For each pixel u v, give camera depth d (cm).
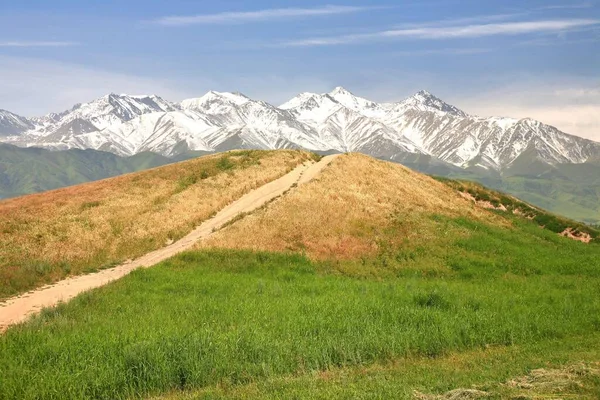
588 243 5766
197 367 1565
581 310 2566
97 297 2562
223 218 4859
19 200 5503
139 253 4047
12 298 2842
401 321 2156
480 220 5684
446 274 3859
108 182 6406
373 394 1362
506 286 3394
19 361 1623
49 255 3706
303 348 1738
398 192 5953
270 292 2800
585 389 1367
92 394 1446
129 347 1634
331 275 3578
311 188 5406
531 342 2016
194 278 3117
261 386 1492
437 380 1513
